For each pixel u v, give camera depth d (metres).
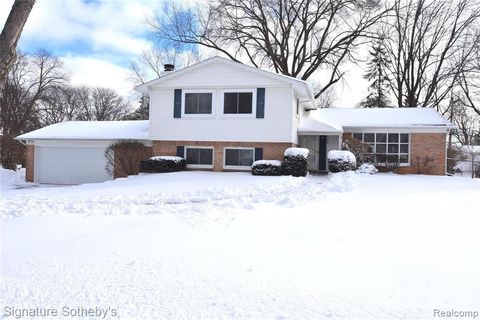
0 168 24.91
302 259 4.75
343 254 4.97
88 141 20.53
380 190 11.80
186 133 19.20
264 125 18.28
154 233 6.18
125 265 4.49
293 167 16.92
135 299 3.49
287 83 17.95
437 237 5.88
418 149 21.05
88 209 8.76
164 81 19.31
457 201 9.55
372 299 3.50
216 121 18.84
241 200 9.50
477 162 29.31
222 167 18.78
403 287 3.80
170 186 13.51
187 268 4.38
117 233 6.21
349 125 21.59
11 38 6.24
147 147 19.89
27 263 4.58
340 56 34.41
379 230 6.32
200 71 18.92
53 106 52.12
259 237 5.88
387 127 21.22
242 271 4.28
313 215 7.63
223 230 6.36
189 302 3.42
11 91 43.28
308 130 20.19
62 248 5.29
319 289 3.74
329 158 18.06
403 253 5.01
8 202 10.01
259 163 17.05
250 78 18.38
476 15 31.67
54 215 8.07
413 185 13.31
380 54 40.25
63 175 20.83
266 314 3.19
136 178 16.88
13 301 3.46
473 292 3.68
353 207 8.59
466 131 44.41
